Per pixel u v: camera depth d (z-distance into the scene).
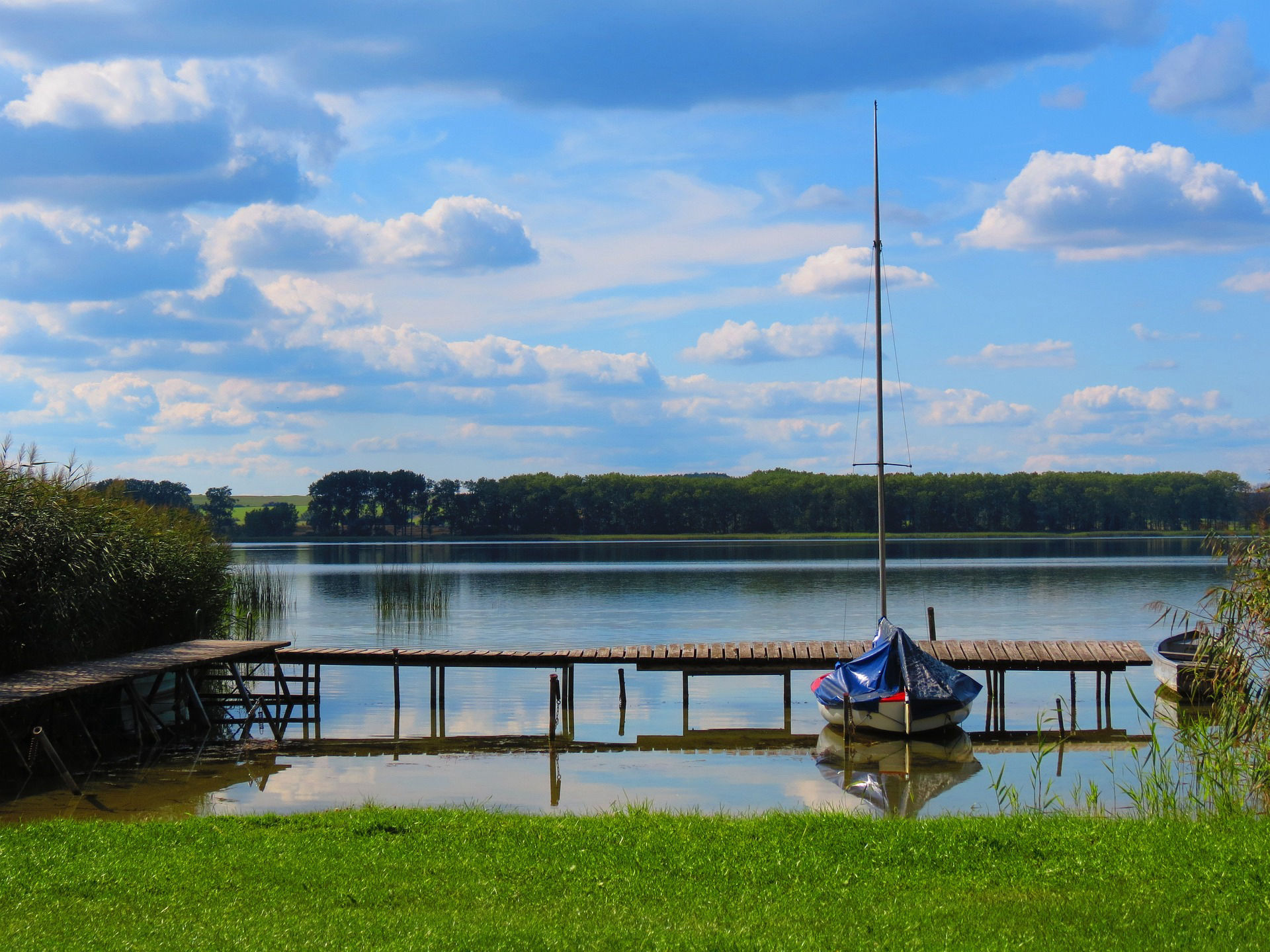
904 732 21.61
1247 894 8.88
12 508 20.55
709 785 17.83
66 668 20.47
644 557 95.81
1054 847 10.57
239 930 8.53
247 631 35.94
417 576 68.56
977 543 122.81
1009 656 24.81
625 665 31.88
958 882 9.70
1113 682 29.06
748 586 58.44
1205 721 14.41
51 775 18.50
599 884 9.79
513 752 20.66
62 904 9.23
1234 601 14.39
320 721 23.92
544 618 42.81
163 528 26.77
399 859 10.64
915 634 36.66
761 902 9.27
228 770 19.03
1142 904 8.83
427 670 31.20
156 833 11.84
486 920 8.80
